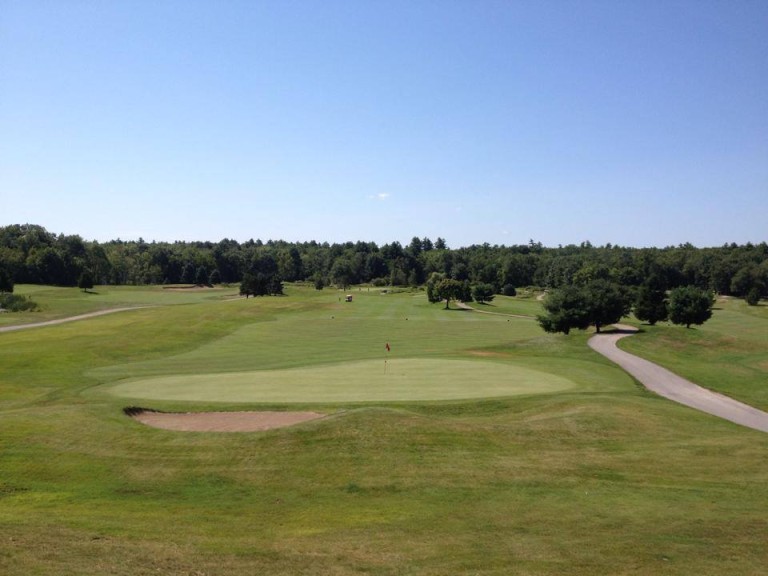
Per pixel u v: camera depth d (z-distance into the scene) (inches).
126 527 594.6
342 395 1248.8
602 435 931.3
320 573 494.6
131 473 771.4
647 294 3053.6
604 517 632.4
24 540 541.6
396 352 2160.4
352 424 912.9
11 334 2546.8
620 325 2987.2
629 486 733.3
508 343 2306.8
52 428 919.0
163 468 787.4
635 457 842.2
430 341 2704.2
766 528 601.6
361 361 1801.2
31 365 1752.0
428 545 558.6
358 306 4840.1
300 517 638.5
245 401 1180.5
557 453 849.5
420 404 1150.3
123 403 1109.7
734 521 620.1
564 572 501.4
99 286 7003.0
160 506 668.1
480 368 1649.9
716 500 685.3
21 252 6732.3
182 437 896.3
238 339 2746.1
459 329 3348.9
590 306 2664.9
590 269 7037.4
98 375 1595.7
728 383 1552.7
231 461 809.5
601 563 518.9
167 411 1096.2
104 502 677.9
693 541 568.1
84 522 604.7
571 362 1813.5
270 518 634.8
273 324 3457.2
